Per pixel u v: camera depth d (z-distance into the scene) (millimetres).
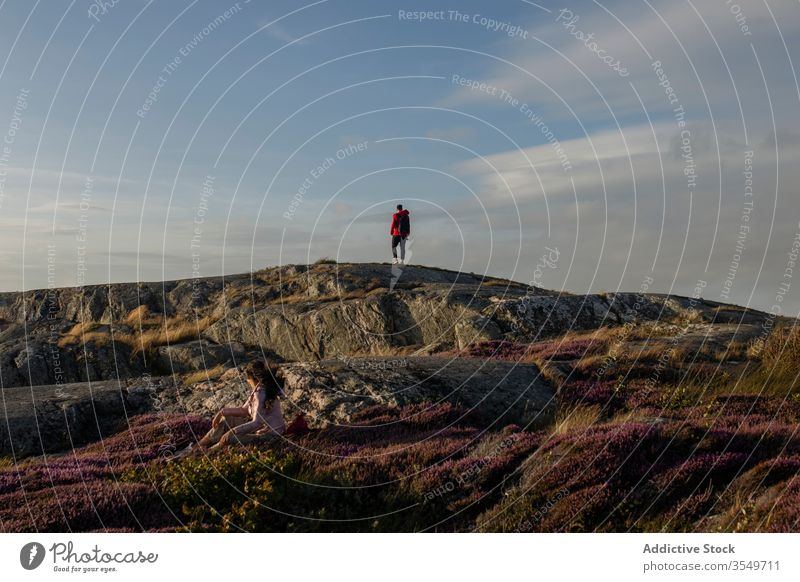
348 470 9352
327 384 13508
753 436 9250
